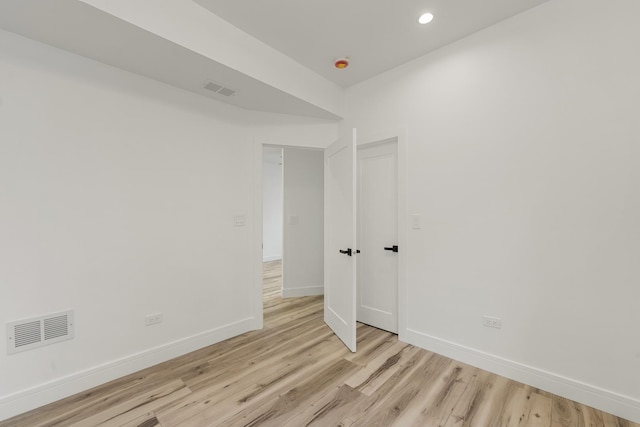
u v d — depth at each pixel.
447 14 1.98
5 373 1.65
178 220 2.40
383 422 1.62
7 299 1.66
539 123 1.92
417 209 2.51
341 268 2.70
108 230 2.03
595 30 1.73
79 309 1.91
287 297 4.12
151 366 2.22
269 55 2.33
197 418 1.65
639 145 1.61
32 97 1.73
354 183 2.43
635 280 1.62
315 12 1.95
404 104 2.61
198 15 1.87
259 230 2.94
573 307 1.81
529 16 1.94
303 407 1.75
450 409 1.72
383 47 2.37
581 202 1.78
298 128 3.08
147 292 2.22
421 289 2.50
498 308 2.09
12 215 1.67
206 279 2.58
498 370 2.08
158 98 2.27
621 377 1.66
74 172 1.89
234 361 2.30
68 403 1.78
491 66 2.11
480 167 2.17
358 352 2.44
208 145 2.59
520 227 2.00
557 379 1.85
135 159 2.16
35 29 1.62
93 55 1.90
